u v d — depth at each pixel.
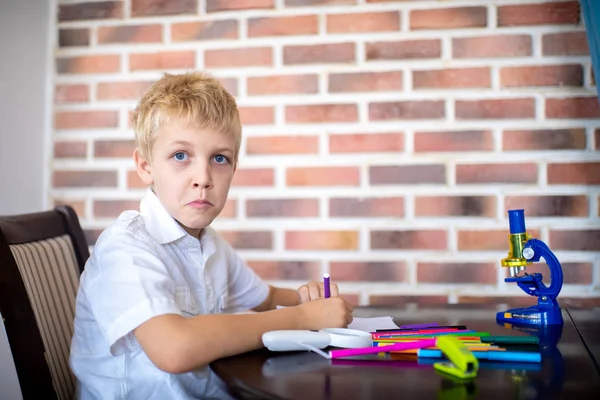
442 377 0.72
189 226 1.01
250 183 1.73
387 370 0.75
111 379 0.98
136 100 1.77
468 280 1.66
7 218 1.14
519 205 1.65
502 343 0.90
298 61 1.72
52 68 1.81
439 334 0.94
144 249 0.96
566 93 1.64
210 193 1.00
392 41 1.69
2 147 1.80
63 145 1.80
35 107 1.80
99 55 1.79
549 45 1.64
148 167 1.07
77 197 1.79
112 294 0.90
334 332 0.92
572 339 0.94
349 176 1.70
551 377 0.71
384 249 1.69
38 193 1.80
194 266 1.10
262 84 1.73
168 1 1.77
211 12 1.75
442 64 1.68
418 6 1.68
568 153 1.63
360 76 1.70
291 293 1.38
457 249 1.67
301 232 1.71
